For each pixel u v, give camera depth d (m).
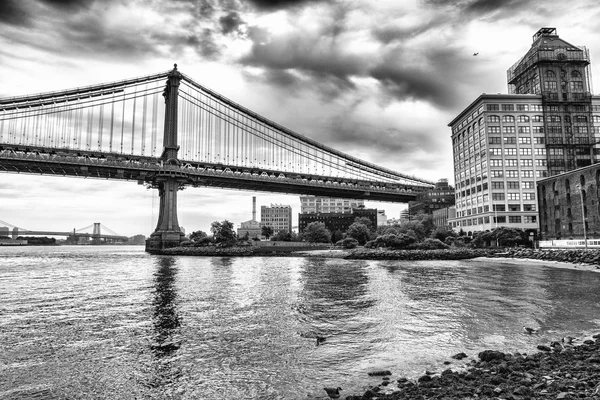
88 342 19.47
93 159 117.31
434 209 168.75
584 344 17.52
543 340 19.14
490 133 114.38
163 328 22.20
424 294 33.47
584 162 114.69
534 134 115.12
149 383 14.26
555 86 120.06
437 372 14.88
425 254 86.38
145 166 122.50
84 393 13.46
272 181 141.50
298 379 14.50
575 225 87.50
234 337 20.23
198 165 134.00
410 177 182.25
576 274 49.12
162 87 137.25
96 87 117.31
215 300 31.39
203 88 135.25
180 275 52.62
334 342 19.20
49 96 109.38
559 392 11.56
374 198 178.50
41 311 27.44
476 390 12.01
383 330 21.36
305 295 33.50
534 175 112.94
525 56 129.50
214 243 126.62
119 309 27.92
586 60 120.12
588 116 117.38
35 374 15.23
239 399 12.83
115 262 84.75
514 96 115.69
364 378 14.50
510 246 98.75
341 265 69.81
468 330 21.19
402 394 12.26
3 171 115.44
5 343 19.36
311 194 166.12
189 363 16.34
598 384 11.81
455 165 136.62
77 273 57.31
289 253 112.00
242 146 143.50
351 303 29.48
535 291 34.59
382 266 66.56
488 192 112.19
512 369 13.94
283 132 145.38
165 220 127.62
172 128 131.12
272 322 23.48
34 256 117.44
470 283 40.78
